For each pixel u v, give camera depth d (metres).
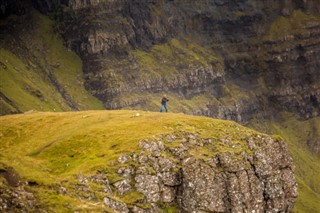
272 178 130.75
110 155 118.19
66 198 77.19
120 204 96.50
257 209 126.00
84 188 91.69
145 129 130.50
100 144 125.31
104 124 140.00
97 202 90.44
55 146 128.38
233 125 138.00
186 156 121.19
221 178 121.25
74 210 74.94
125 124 136.25
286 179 134.00
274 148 134.38
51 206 74.00
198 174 118.69
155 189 114.94
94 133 131.50
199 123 135.88
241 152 127.69
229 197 121.69
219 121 138.50
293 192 134.50
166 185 116.62
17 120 160.38
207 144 127.06
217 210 118.88
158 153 119.94
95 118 149.62
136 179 114.06
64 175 101.69
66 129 144.62
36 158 124.06
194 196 117.50
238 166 124.56
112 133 130.00
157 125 132.62
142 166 116.44
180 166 119.25
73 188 89.19
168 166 118.38
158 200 114.62
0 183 71.94
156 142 122.19
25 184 77.19
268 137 135.38
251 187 125.75
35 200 73.62
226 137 131.00
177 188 118.06
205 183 118.62
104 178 109.62
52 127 150.38
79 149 125.06
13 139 146.38
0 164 76.12
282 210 131.50
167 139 125.06
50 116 160.75
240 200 122.75
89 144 126.38
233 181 122.69
